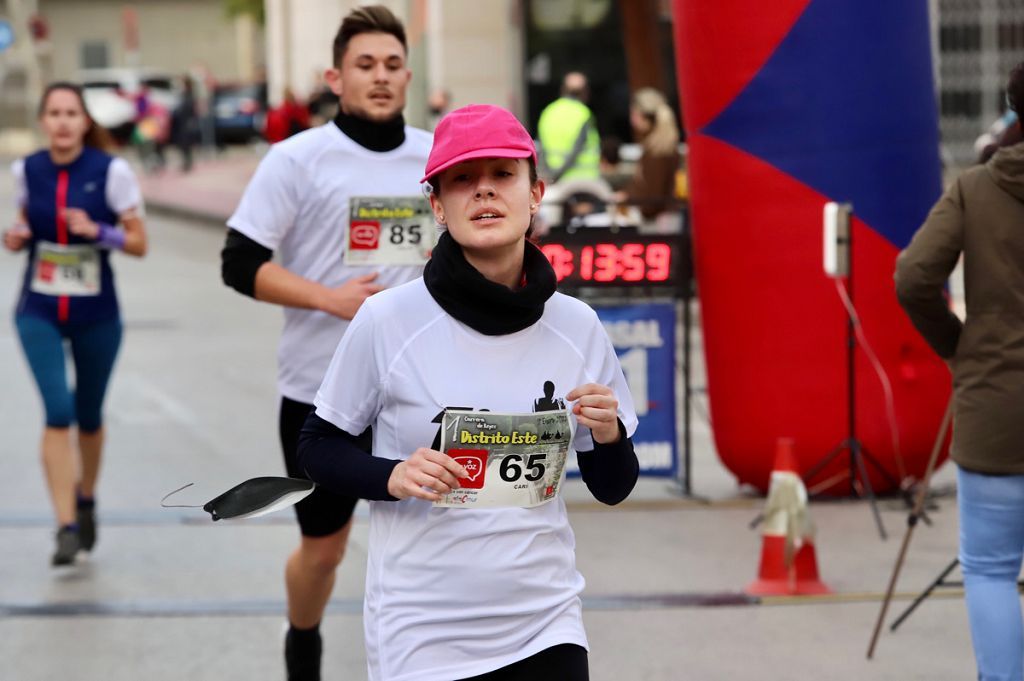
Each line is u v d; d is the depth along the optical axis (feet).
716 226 62.44
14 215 215.31
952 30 198.49
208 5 519.19
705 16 60.85
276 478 25.53
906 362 61.87
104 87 381.19
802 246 60.90
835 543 56.39
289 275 37.81
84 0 518.37
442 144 24.56
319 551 38.32
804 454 62.34
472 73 200.44
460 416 24.98
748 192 61.21
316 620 39.83
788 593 49.83
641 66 153.48
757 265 61.46
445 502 25.17
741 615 48.16
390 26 38.78
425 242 39.22
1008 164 33.27
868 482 59.72
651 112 120.16
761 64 60.23
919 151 61.62
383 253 39.06
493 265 25.31
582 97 130.11
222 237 199.52
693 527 59.77
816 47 59.88
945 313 34.50
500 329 25.09
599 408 25.11
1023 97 33.30
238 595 50.80
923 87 61.77
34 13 421.59
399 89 38.91
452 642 25.21
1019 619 33.99
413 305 25.32
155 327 120.06
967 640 45.29
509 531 25.32
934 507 61.16
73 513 53.62
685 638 45.91
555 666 25.32
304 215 38.93
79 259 54.08
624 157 152.66
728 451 63.98
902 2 60.49
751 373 62.28
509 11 199.62
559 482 25.86
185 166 310.24
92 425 55.47
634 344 65.16
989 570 34.24
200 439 76.95
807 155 60.54
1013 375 33.27
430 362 25.18
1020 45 197.77
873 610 48.47
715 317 63.16
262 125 325.62
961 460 34.01
